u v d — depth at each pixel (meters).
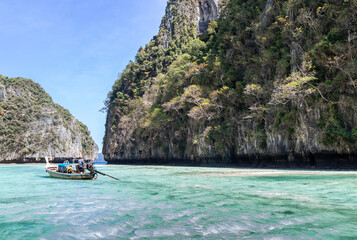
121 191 13.21
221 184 15.78
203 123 46.25
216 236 5.66
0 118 114.12
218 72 45.81
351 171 22.95
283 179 18.06
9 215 7.98
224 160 43.00
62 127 136.00
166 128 60.53
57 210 8.63
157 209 8.57
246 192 12.27
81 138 171.25
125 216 7.64
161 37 102.44
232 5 53.84
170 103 51.25
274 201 9.82
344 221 6.83
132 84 93.25
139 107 74.12
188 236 5.70
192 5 105.06
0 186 16.31
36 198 11.23
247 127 37.59
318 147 26.80
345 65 25.62
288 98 29.48
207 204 9.37
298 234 5.72
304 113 28.33
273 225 6.49
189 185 15.59
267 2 39.62
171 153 58.00
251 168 34.06
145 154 68.94
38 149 115.31
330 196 10.82
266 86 34.50
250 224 6.60
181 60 62.69
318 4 29.72
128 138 77.81
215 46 53.44
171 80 58.06
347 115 25.20
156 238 5.60
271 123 33.12
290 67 31.69
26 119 120.75
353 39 25.47
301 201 9.76
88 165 19.97
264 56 35.81
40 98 148.38
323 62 27.56
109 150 91.19
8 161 106.38
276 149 32.25
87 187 15.16
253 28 41.47
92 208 8.88
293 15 32.19
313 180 16.91
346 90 25.42
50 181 19.20
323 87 26.73
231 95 40.72
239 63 44.50
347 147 24.67
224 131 41.34
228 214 7.73
